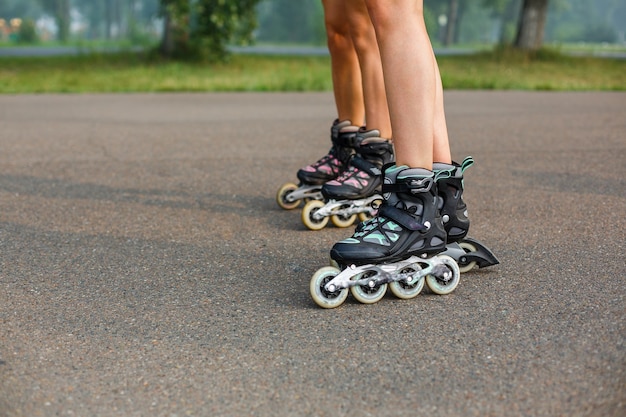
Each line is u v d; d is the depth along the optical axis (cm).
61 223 330
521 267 260
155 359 190
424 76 230
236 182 421
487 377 176
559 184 402
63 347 198
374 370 182
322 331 206
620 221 321
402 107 232
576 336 198
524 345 194
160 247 293
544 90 1078
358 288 225
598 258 268
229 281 251
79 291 242
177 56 1648
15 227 322
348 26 321
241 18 1602
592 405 162
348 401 167
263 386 175
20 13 9562
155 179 429
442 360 186
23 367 186
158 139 578
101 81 1155
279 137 590
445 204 242
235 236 309
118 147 540
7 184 413
